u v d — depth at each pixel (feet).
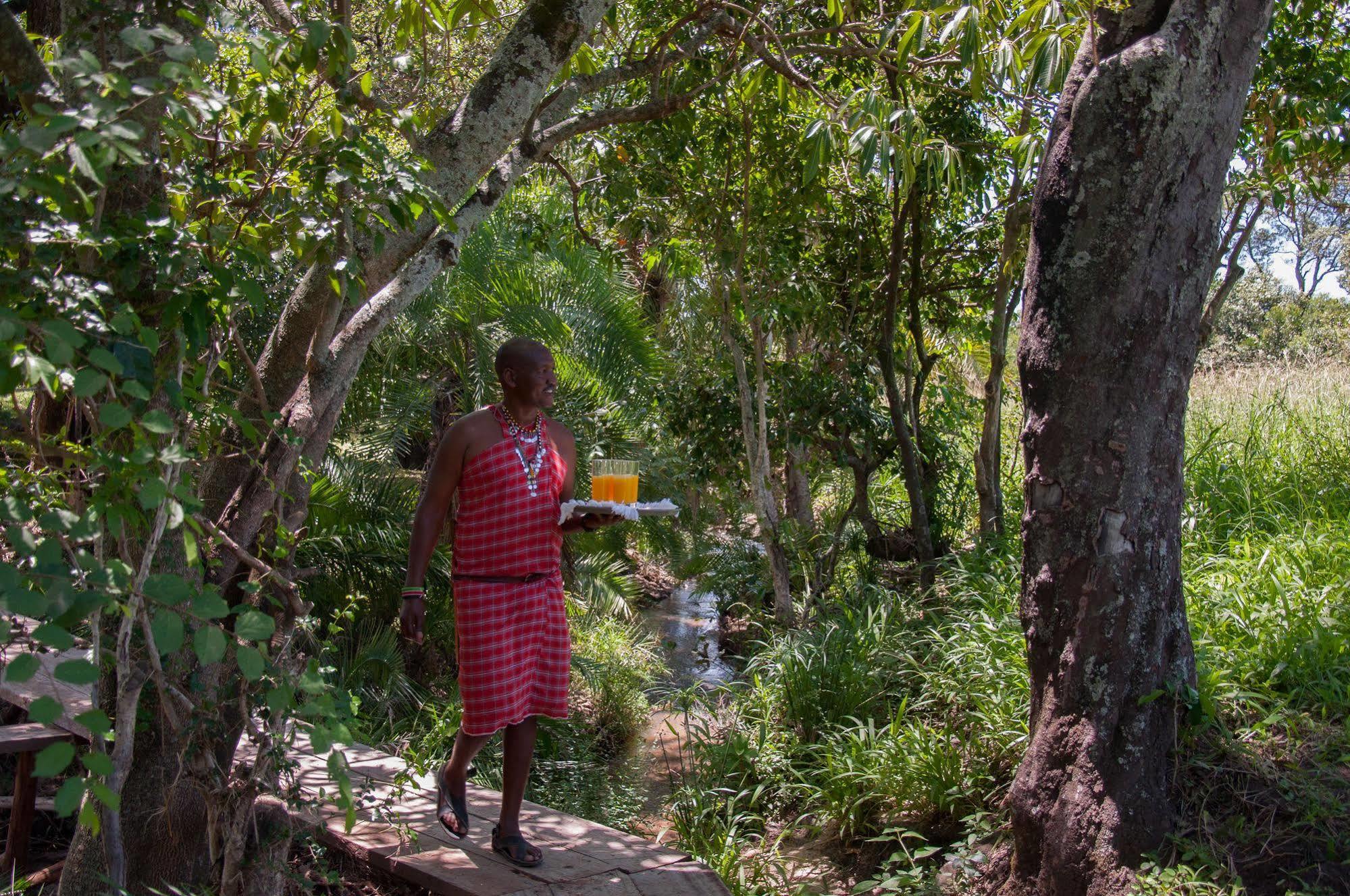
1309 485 21.90
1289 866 12.23
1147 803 12.85
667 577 47.01
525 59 11.23
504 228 30.89
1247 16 13.06
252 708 8.72
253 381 9.12
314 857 10.57
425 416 29.68
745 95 22.63
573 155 25.58
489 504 10.66
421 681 26.32
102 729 5.39
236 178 8.70
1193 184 13.07
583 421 31.65
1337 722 14.38
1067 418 13.41
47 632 5.25
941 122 24.16
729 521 44.09
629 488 11.03
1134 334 13.14
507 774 11.05
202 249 7.47
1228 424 25.88
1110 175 13.01
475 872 10.73
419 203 8.88
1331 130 19.99
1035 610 13.79
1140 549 13.24
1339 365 32.37
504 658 10.68
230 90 8.46
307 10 10.13
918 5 18.45
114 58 7.57
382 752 14.60
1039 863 13.34
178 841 9.94
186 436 7.64
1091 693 13.15
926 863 15.85
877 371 30.86
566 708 11.28
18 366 5.40
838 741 19.07
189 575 8.69
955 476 32.12
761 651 28.04
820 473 39.32
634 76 15.75
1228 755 13.55
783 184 25.16
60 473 7.32
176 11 7.61
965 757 17.28
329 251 8.77
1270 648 15.72
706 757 20.54
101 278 7.36
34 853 14.21
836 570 30.73
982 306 29.76
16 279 6.18
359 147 8.20
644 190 25.21
